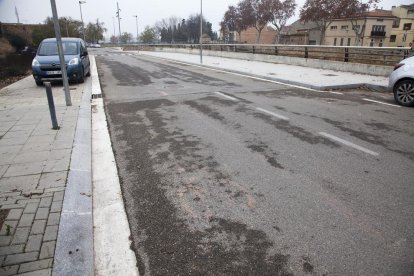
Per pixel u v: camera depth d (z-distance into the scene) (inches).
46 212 142.5
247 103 368.5
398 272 110.7
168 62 1021.2
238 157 209.6
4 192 159.5
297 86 489.1
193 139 246.1
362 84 474.0
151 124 288.8
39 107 342.3
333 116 307.9
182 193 165.8
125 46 2755.9
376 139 240.4
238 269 113.7
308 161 201.3
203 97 407.8
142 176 185.9
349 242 126.0
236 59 1051.3
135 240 130.5
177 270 113.9
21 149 217.3
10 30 1143.6
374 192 162.6
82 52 569.3
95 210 152.0
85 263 115.3
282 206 151.6
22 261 113.7
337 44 2815.0
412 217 141.4
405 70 345.4
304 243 126.0
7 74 687.7
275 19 2536.9
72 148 219.0
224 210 149.6
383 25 2640.3
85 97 402.0
